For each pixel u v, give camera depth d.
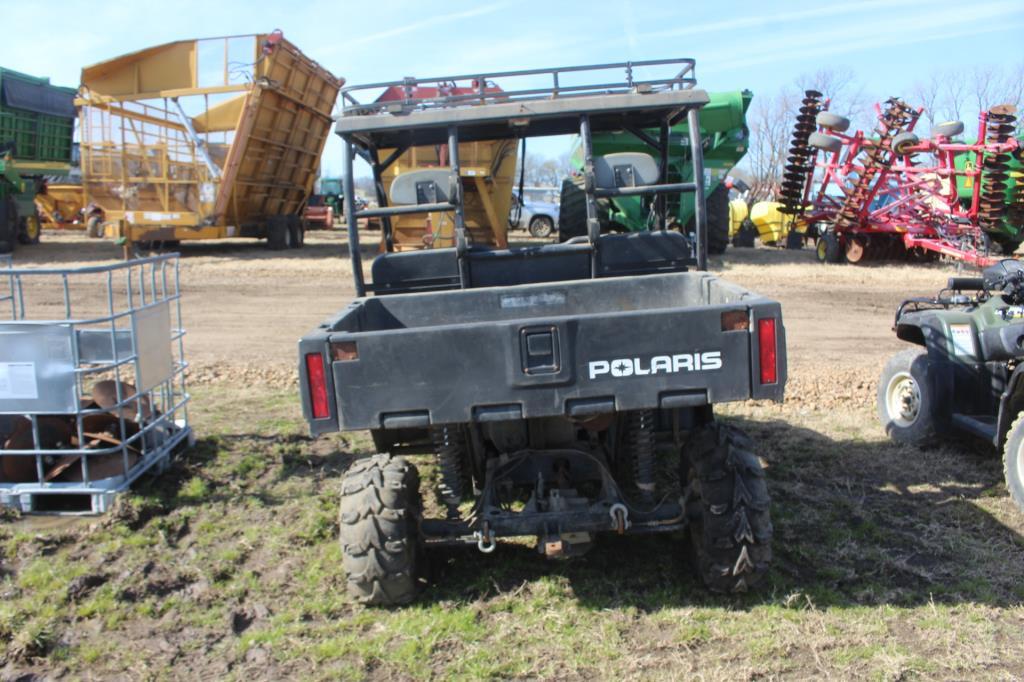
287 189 19.83
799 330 10.11
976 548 4.21
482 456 4.29
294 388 7.70
